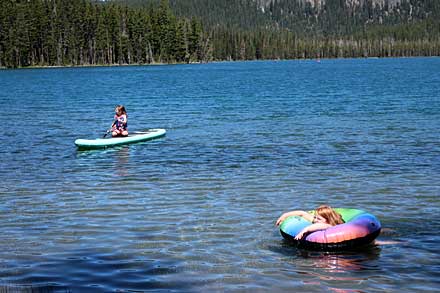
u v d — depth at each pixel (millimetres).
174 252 10016
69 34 150000
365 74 91938
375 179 15812
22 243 10570
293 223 10453
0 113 36344
